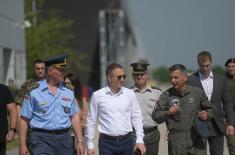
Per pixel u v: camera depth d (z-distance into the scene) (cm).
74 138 1905
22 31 5500
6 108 1908
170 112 1850
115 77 1812
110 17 9194
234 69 2308
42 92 1772
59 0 9569
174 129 1889
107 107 1820
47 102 1764
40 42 7125
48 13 8556
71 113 1800
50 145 1766
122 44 9119
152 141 2078
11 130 1908
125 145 1834
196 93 1897
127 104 1833
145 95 2072
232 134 2178
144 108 2066
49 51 7300
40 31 7188
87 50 9719
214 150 2138
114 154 1836
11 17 5128
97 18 9675
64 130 1781
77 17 9675
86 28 9712
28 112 1773
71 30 9681
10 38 5072
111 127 1819
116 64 1833
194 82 2127
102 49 8762
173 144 1891
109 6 9619
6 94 1905
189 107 1884
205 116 1883
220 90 2136
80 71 9612
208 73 2128
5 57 5119
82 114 2070
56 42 8144
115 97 1828
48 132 1766
